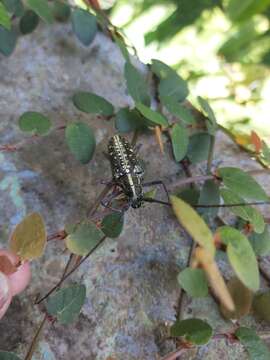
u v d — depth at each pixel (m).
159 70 0.14
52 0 0.15
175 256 0.13
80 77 0.15
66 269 0.11
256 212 0.12
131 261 0.12
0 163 0.13
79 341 0.11
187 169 0.14
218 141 0.15
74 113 0.14
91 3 0.16
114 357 0.11
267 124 0.18
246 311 0.11
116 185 0.12
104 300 0.12
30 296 0.11
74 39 0.16
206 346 0.12
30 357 0.10
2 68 0.15
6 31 0.14
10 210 0.12
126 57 0.14
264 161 0.14
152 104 0.15
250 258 0.10
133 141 0.13
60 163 0.13
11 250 0.10
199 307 0.12
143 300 0.12
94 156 0.14
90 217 0.12
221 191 0.12
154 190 0.12
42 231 0.10
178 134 0.12
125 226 0.13
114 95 0.15
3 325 0.11
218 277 0.09
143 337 0.11
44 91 0.15
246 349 0.11
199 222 0.09
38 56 0.15
